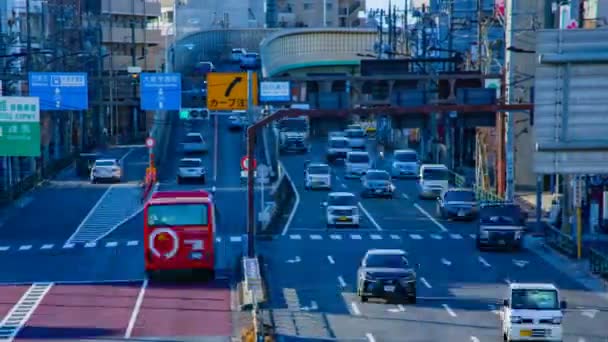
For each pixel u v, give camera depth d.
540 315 45.66
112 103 92.44
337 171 133.00
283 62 181.62
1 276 66.75
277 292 59.97
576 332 48.78
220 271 68.31
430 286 61.94
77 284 63.62
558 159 33.16
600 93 32.97
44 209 99.25
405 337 47.66
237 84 84.06
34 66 118.62
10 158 105.25
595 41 32.78
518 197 103.81
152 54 187.50
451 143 124.69
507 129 91.00
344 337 47.72
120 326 51.06
